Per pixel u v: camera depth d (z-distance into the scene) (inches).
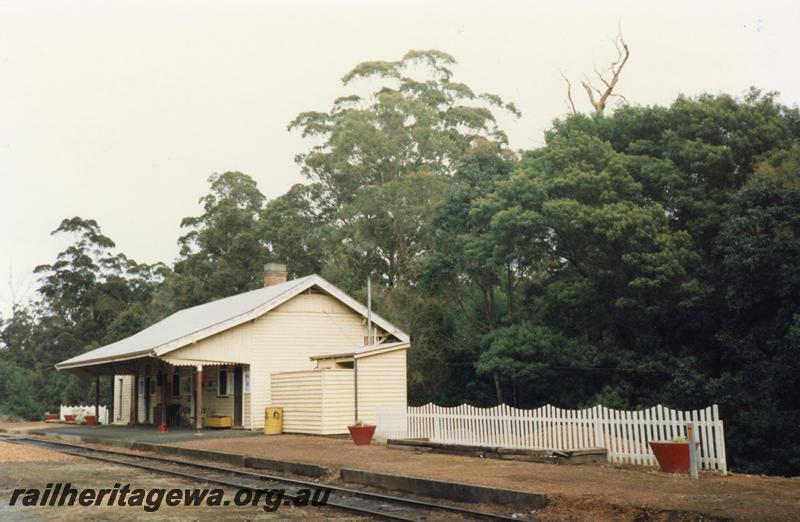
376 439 918.4
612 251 1253.7
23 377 2327.8
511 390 1558.8
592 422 681.6
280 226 2336.4
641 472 585.9
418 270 1860.2
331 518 462.6
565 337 1358.3
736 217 1093.8
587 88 2027.6
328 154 2406.5
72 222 3002.0
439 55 2632.9
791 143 1238.9
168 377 1491.1
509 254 1402.6
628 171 1301.7
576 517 443.2
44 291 2913.4
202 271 2399.1
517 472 591.8
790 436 1003.9
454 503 513.3
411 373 1593.3
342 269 2021.4
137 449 993.5
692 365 1138.7
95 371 1656.0
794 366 984.9
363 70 2581.2
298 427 1092.5
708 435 591.8
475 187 1620.3
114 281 2962.6
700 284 1136.8
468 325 1718.8
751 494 470.9
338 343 1261.1
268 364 1200.2
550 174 1398.9
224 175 2600.9
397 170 2322.8
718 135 1282.0
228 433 1125.1
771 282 1043.9
